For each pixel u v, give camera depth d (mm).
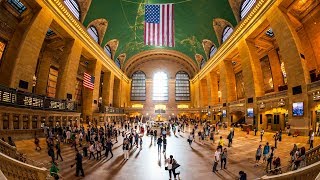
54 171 7691
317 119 16531
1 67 19422
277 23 19641
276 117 22172
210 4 28625
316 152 7641
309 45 21422
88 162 11602
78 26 24734
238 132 24297
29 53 17797
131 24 35250
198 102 49812
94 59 31953
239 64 36219
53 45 26812
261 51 29484
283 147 14266
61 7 20688
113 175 9367
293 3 19016
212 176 9352
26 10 19469
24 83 17359
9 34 20016
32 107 16156
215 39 34969
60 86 23484
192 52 46625
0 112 13258
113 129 22266
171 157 8984
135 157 13125
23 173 5914
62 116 20656
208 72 41312
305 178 4961
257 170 10031
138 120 43844
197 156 13367
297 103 17688
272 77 27922
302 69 17391
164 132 15766
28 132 15461
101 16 29328
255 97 24203
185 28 37469
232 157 12695
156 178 9141
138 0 29391
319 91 15859
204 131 20281
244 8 25656
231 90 32406
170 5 19922
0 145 7824
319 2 18984
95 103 32250
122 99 49656
